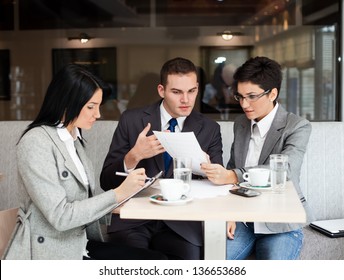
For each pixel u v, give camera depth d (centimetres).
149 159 270
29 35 546
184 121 279
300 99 496
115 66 536
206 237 213
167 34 527
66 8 540
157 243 262
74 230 215
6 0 558
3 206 360
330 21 482
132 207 197
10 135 363
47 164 205
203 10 519
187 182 221
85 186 219
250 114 265
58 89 215
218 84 518
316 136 342
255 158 273
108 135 354
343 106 475
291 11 498
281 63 504
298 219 185
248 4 512
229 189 229
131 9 530
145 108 285
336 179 340
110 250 236
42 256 209
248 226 271
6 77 551
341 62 475
